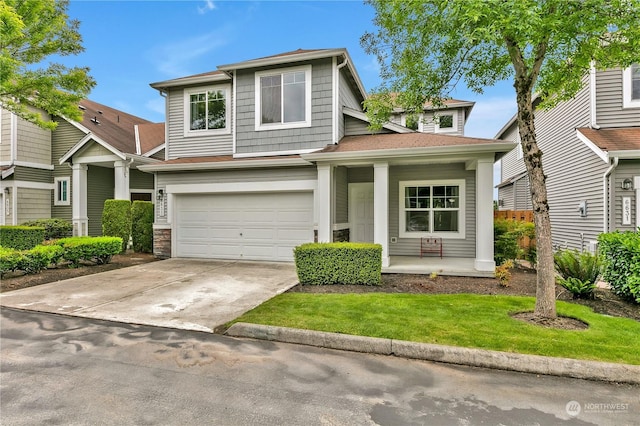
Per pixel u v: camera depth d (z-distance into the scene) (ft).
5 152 48.83
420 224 33.76
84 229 47.16
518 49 15.64
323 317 15.89
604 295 19.67
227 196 35.35
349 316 16.01
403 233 33.94
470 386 10.53
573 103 34.32
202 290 22.41
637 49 15.76
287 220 33.53
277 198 33.83
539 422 8.70
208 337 14.57
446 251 32.86
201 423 8.71
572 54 17.31
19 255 25.80
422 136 32.01
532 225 29.68
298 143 34.06
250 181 33.94
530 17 12.80
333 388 10.39
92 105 61.21
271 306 17.76
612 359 11.45
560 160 37.68
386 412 9.15
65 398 9.85
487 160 24.95
